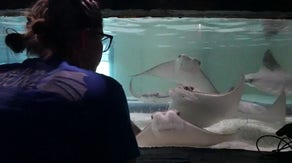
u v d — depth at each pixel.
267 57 4.09
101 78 0.94
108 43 1.18
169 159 1.69
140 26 6.75
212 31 8.57
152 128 1.93
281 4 1.97
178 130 1.90
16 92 0.91
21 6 2.05
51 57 1.01
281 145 1.95
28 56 1.07
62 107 0.87
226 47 12.94
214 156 1.75
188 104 2.34
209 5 2.01
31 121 0.87
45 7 1.03
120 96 0.93
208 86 3.46
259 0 1.98
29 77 0.95
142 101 3.37
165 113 1.98
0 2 2.05
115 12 2.06
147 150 1.88
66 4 1.01
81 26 1.03
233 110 2.51
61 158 0.85
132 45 11.33
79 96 0.89
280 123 2.49
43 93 0.90
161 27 7.47
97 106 0.88
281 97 2.54
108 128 0.87
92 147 0.86
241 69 14.30
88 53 1.09
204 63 13.83
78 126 0.86
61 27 1.01
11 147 0.86
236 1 1.98
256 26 6.40
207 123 2.39
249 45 12.23
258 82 3.96
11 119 0.88
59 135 0.86
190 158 1.71
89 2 1.06
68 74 0.94
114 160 0.87
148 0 2.02
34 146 0.85
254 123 2.43
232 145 1.96
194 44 12.00
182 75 3.52
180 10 2.02
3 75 0.99
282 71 4.06
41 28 1.00
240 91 2.47
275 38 10.18
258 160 1.68
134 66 11.91
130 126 0.93
